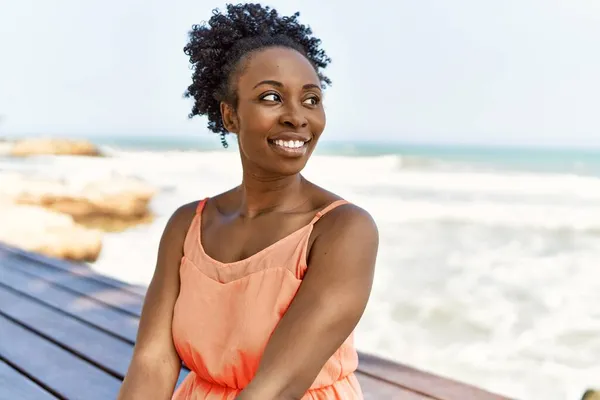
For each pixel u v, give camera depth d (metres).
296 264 1.56
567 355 6.32
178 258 1.81
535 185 23.64
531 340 6.76
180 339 1.69
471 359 6.20
